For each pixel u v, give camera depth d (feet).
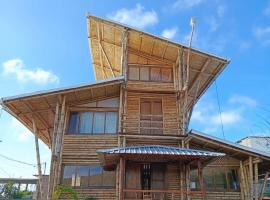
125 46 58.59
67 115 55.83
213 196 53.26
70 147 53.36
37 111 55.21
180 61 58.85
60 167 51.08
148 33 57.67
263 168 58.34
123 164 42.78
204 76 62.85
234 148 51.70
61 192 47.37
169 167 52.95
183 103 57.62
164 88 60.54
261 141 70.28
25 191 91.35
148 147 45.32
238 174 55.31
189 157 44.27
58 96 52.21
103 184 50.83
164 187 51.52
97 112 57.06
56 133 50.60
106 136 54.54
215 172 55.06
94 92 55.77
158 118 58.03
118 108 57.36
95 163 52.39
